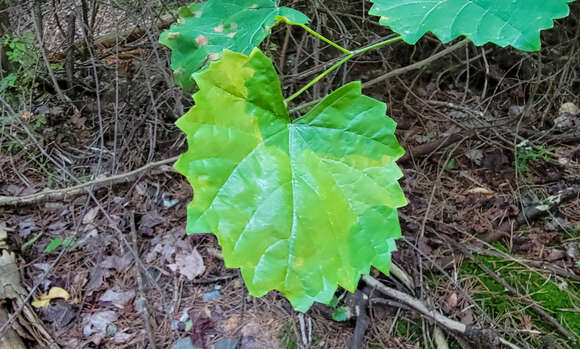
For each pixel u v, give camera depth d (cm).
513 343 33
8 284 37
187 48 20
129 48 60
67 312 37
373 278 37
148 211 46
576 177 45
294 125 15
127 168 50
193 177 13
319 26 46
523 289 37
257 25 19
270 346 34
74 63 60
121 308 37
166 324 36
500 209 43
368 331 35
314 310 36
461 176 47
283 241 14
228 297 38
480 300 36
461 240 41
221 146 13
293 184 14
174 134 53
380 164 14
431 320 34
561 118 52
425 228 42
